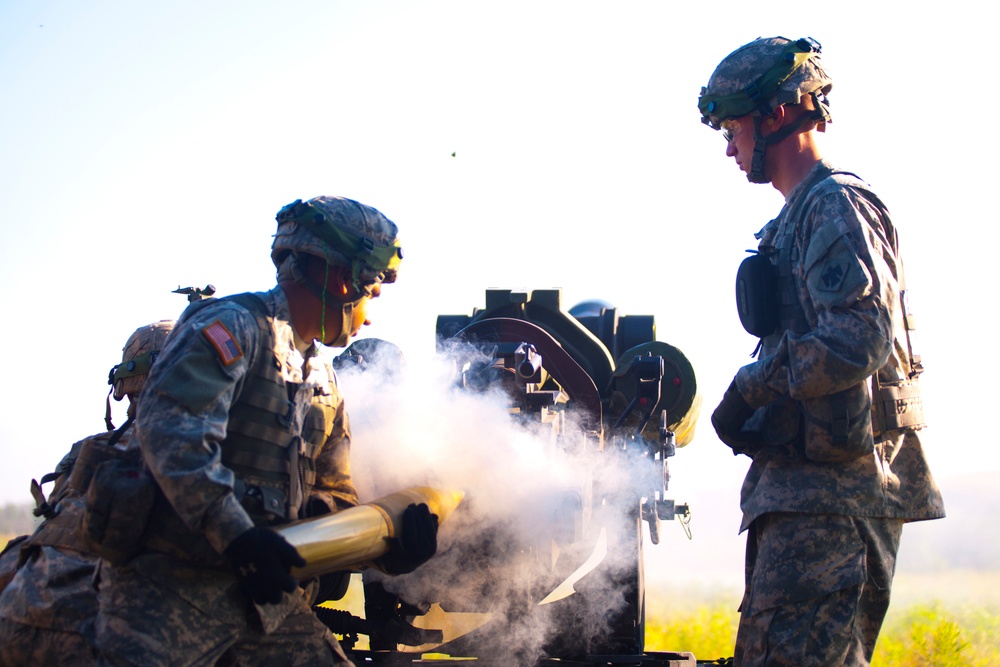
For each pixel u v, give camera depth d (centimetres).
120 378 406
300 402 332
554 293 511
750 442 391
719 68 410
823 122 409
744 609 399
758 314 394
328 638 341
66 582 327
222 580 309
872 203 385
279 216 342
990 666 801
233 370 305
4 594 341
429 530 351
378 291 351
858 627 377
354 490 368
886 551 387
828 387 359
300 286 337
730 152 423
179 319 319
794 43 395
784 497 375
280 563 289
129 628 295
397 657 445
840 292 359
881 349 358
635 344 541
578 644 452
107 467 302
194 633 301
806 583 369
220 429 300
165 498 304
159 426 292
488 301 510
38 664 323
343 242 333
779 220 409
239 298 324
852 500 370
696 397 487
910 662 803
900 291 396
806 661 365
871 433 369
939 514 393
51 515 349
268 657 322
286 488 325
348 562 326
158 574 301
